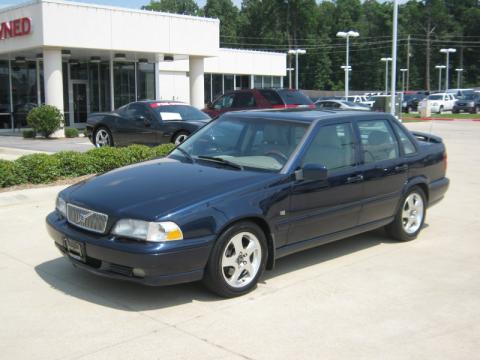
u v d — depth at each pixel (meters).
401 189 6.90
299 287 5.50
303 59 106.12
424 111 41.41
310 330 4.52
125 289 5.36
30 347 4.18
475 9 107.94
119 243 4.76
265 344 4.26
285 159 5.70
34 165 10.23
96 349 4.15
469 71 111.38
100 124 15.51
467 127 30.52
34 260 6.25
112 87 26.83
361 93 91.00
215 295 5.21
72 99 26.94
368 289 5.48
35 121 21.70
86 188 5.49
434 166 7.52
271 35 104.44
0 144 19.41
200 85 27.22
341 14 113.75
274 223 5.39
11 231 7.42
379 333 4.48
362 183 6.30
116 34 22.88
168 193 5.08
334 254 6.64
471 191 10.76
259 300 5.14
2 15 22.98
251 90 18.47
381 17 112.56
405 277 5.85
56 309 4.89
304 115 6.29
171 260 4.70
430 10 107.12
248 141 6.16
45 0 20.84
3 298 5.14
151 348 4.17
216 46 26.59
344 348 4.21
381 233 7.67
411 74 111.06
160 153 11.91
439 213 8.95
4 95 25.14
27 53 23.86
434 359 4.06
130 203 4.96
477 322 4.73
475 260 6.48
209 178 5.41
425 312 4.93
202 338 4.34
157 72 28.56
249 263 5.26
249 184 5.29
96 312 4.82
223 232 5.00
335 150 6.12
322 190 5.84
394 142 6.95
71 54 24.72
